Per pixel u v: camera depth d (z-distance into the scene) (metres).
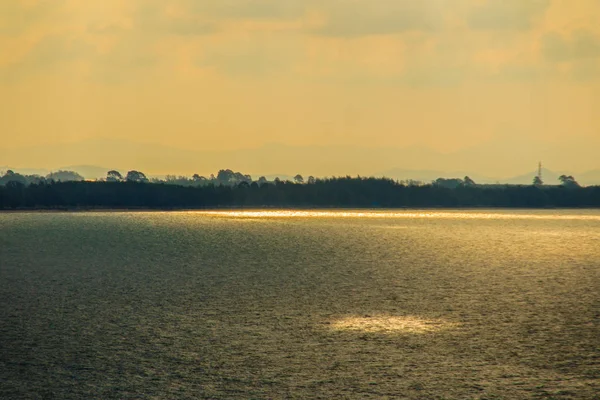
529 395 50.19
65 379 53.25
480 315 77.00
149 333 67.31
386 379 53.41
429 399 49.38
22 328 69.44
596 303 85.19
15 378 53.47
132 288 97.00
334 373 54.75
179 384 52.25
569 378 53.69
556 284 103.69
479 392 50.75
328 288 97.88
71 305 82.25
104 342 63.72
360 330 69.06
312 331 68.56
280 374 54.53
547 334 67.50
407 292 94.19
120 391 50.78
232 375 54.22
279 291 94.50
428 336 66.69
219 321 73.00
